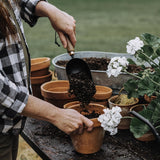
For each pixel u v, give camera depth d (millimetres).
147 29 7375
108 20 9445
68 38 1350
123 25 8367
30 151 2121
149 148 1245
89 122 1094
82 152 1224
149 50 1313
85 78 1409
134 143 1290
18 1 1338
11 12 1071
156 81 1278
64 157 1210
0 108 956
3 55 1028
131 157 1185
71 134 1200
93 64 1873
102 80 1622
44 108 1012
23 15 1380
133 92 1307
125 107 1372
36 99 1009
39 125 1502
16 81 1070
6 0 1043
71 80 1370
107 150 1248
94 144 1202
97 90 1613
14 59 1052
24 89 1001
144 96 1525
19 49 1062
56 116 1033
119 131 1411
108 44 5973
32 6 1334
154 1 14352
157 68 1302
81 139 1183
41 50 5289
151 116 1174
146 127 1147
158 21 8711
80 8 12125
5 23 960
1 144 1134
